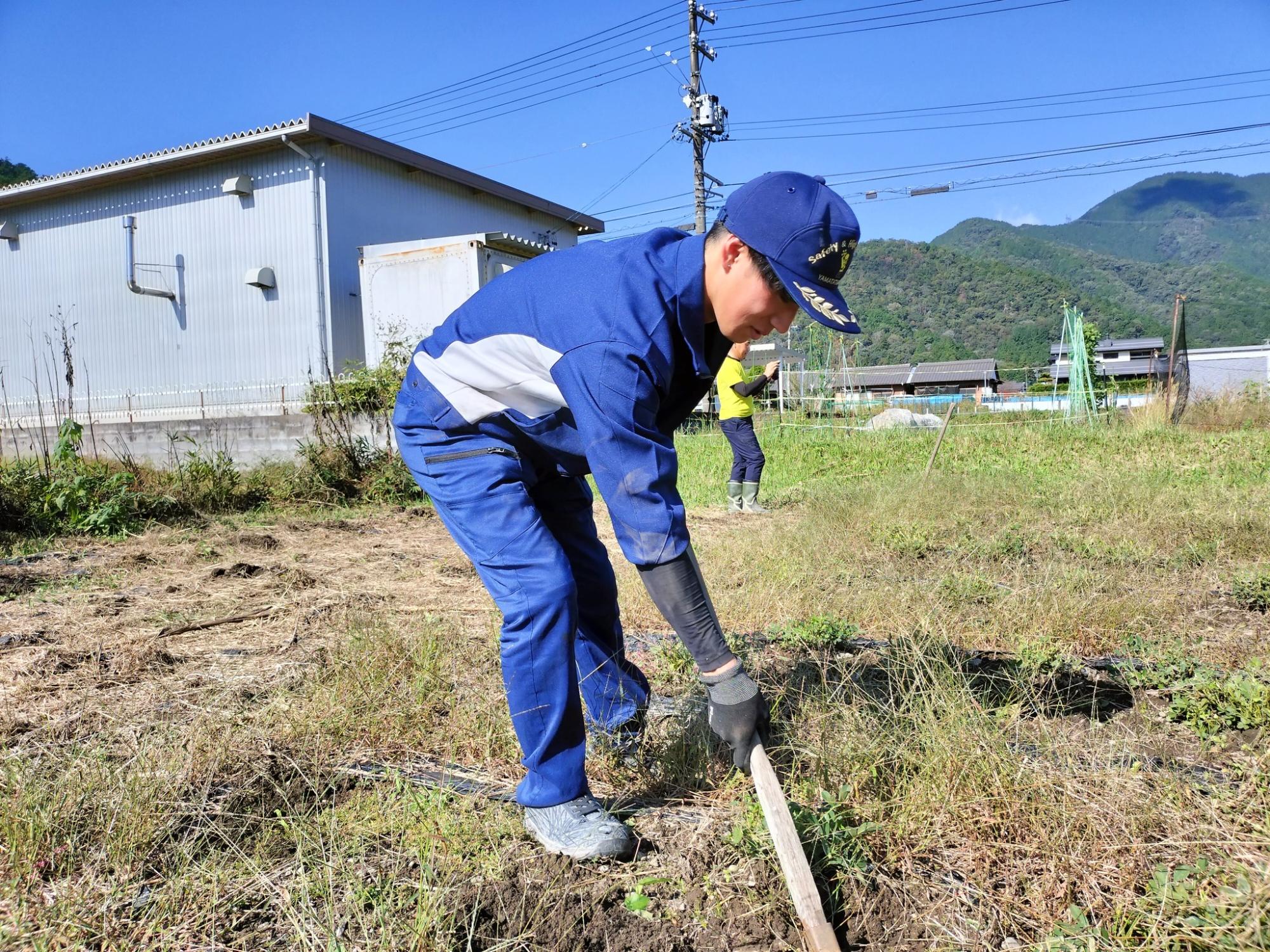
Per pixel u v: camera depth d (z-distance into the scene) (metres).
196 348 19.39
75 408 20.88
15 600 5.17
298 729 2.89
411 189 20.09
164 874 2.11
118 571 6.12
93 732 2.99
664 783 2.61
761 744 2.04
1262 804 2.21
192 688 3.46
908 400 35.09
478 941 1.90
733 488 9.16
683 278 1.94
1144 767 2.49
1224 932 1.73
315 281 18.09
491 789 2.56
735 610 4.45
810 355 24.06
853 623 4.28
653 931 1.95
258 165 18.50
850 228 1.84
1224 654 3.64
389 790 2.52
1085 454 13.64
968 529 6.96
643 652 3.88
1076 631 4.00
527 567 2.16
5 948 1.83
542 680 2.17
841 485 10.50
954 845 2.22
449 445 2.29
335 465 11.06
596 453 1.96
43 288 21.14
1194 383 40.38
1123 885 1.98
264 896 2.04
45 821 2.20
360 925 1.91
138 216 19.86
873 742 2.54
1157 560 5.55
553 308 2.04
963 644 3.92
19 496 8.15
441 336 2.32
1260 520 6.32
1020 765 2.38
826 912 1.99
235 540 7.45
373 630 3.77
